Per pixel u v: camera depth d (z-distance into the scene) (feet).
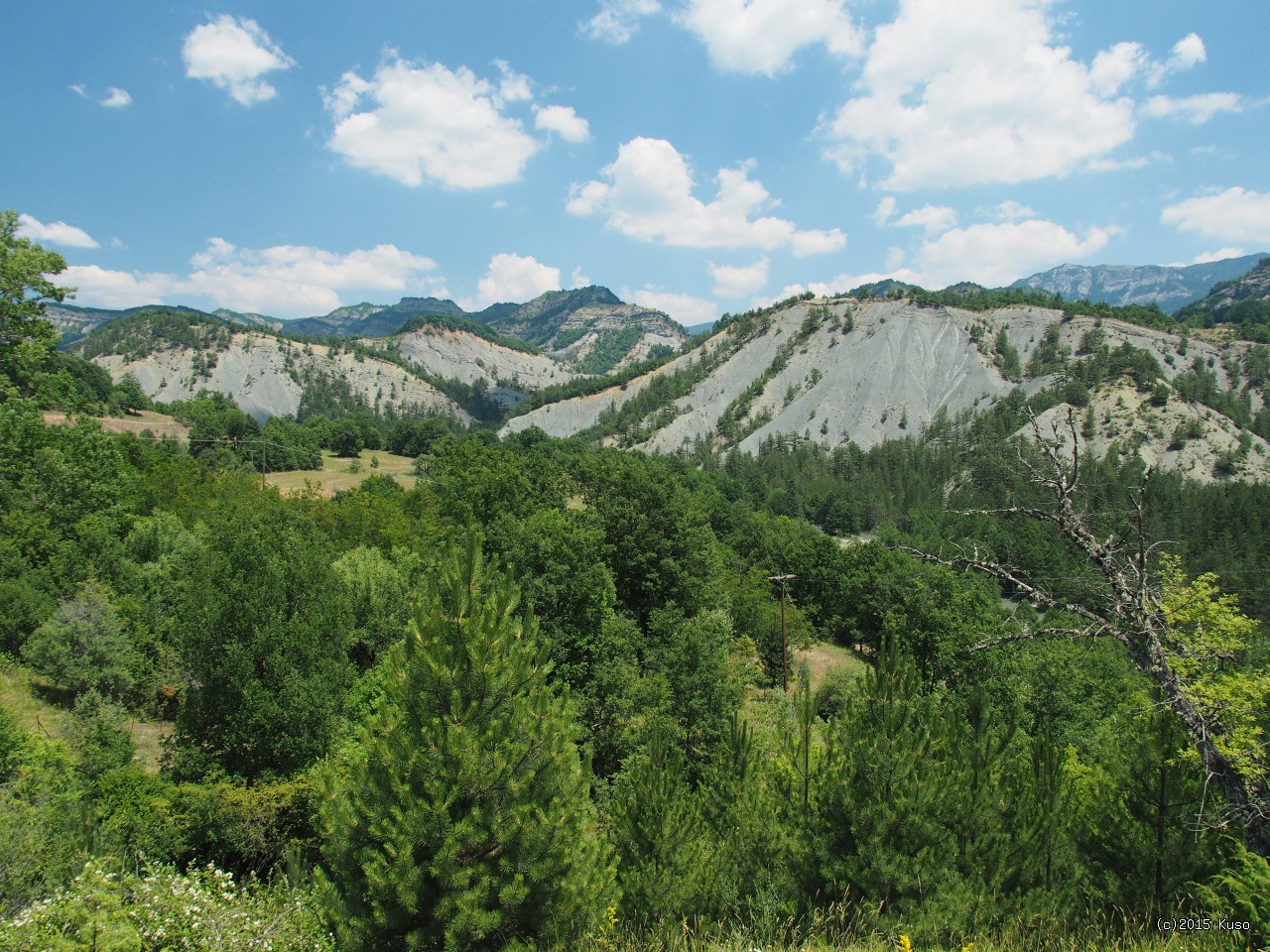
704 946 27.32
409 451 451.53
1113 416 423.23
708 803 43.91
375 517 154.30
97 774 54.70
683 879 33.47
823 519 394.32
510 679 25.66
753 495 404.16
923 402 565.94
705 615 107.76
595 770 77.41
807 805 33.88
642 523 122.52
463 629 25.26
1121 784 33.50
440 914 22.52
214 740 61.98
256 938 28.25
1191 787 31.09
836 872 29.91
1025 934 27.73
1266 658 40.73
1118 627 34.81
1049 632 35.45
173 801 51.24
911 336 621.72
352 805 24.43
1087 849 32.86
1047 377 521.65
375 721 25.50
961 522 286.25
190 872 33.94
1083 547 34.63
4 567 89.71
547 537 92.22
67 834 37.14
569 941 25.00
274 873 49.39
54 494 110.83
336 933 24.49
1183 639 35.63
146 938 26.23
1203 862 30.01
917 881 28.37
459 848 23.30
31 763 46.70
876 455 470.39
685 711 82.84
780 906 30.17
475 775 23.85
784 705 89.04
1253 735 31.89
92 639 74.59
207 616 61.72
